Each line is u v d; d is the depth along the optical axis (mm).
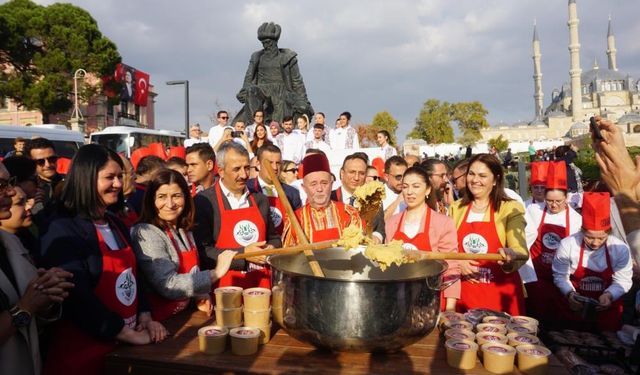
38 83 26109
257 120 9836
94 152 2266
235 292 2270
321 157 3287
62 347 2168
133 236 2543
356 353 1953
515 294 3357
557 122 90938
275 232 3629
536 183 4500
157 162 4055
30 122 33281
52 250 2123
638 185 1508
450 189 5141
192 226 2826
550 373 1893
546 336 3660
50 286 1879
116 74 38281
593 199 3504
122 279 2268
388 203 5047
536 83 112500
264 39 13344
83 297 2086
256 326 2150
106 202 2287
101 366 2154
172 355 2037
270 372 1842
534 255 4359
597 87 101562
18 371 1936
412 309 1846
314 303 1853
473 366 1907
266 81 13328
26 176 3109
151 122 48312
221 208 3348
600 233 3496
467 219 3508
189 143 11227
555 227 4262
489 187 3379
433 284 1919
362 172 4391
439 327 2354
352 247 2109
